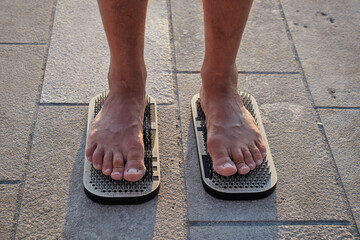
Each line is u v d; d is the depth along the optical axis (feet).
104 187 3.35
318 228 3.33
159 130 3.77
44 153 3.57
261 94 4.07
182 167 3.58
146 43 4.38
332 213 3.40
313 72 4.27
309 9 4.89
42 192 3.38
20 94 3.90
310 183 3.54
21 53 4.19
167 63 4.24
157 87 4.05
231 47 3.40
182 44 4.41
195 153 3.65
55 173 3.48
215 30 3.33
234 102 3.59
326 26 4.71
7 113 3.77
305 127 3.86
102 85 4.04
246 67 4.27
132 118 3.46
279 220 3.35
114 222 3.29
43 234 3.22
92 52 4.27
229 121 3.51
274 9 4.85
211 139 3.47
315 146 3.75
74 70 4.11
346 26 4.73
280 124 3.87
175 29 4.54
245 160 3.42
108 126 3.45
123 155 3.38
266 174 3.48
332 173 3.60
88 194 3.34
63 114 3.81
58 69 4.10
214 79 3.57
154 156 3.53
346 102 4.06
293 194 3.47
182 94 4.02
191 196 3.43
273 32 4.60
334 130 3.86
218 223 3.32
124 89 3.49
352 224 3.36
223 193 3.38
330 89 4.15
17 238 3.19
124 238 3.23
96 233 3.24
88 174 3.42
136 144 3.38
